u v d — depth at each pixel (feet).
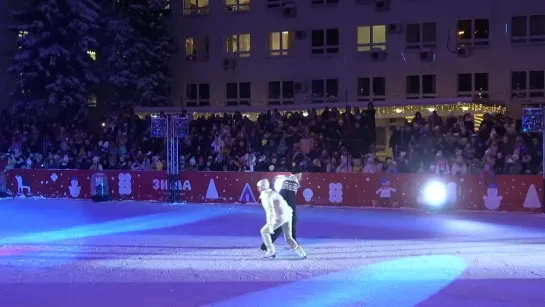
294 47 103.19
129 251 35.94
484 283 26.84
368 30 98.99
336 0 100.83
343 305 23.62
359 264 31.19
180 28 109.50
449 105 83.46
